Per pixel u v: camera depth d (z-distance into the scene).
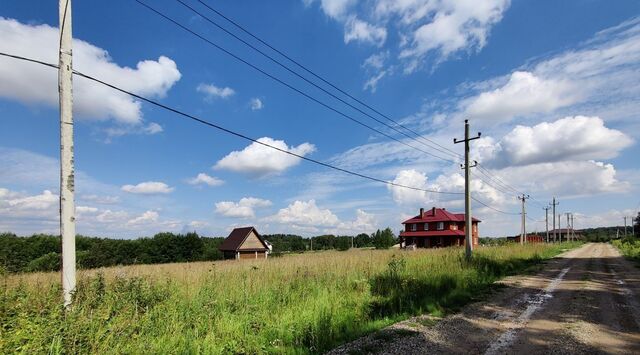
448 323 8.96
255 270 15.34
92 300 7.50
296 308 9.76
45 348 5.34
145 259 54.34
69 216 7.33
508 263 23.72
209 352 6.66
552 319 9.44
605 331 8.27
